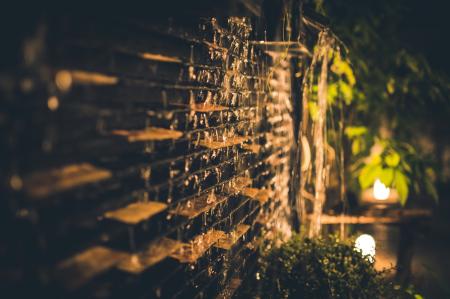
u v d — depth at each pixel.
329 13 7.34
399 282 6.71
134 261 2.04
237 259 4.04
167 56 2.47
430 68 7.91
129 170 1.99
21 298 1.38
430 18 9.83
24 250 1.41
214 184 3.30
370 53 8.05
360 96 7.49
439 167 7.05
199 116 2.99
